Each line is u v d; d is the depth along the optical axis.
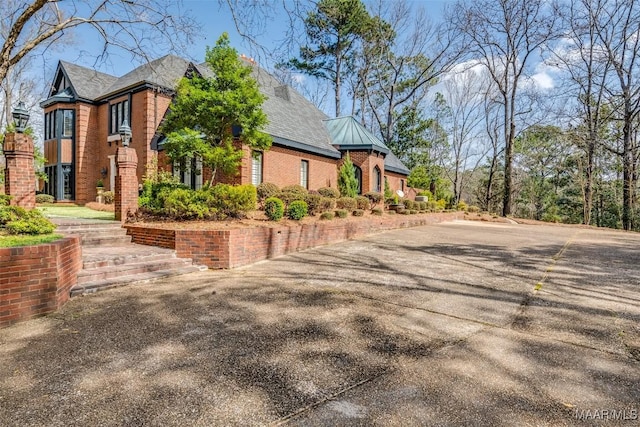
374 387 2.97
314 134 19.59
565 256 9.33
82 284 5.93
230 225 9.51
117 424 2.46
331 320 4.60
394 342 3.92
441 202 26.16
